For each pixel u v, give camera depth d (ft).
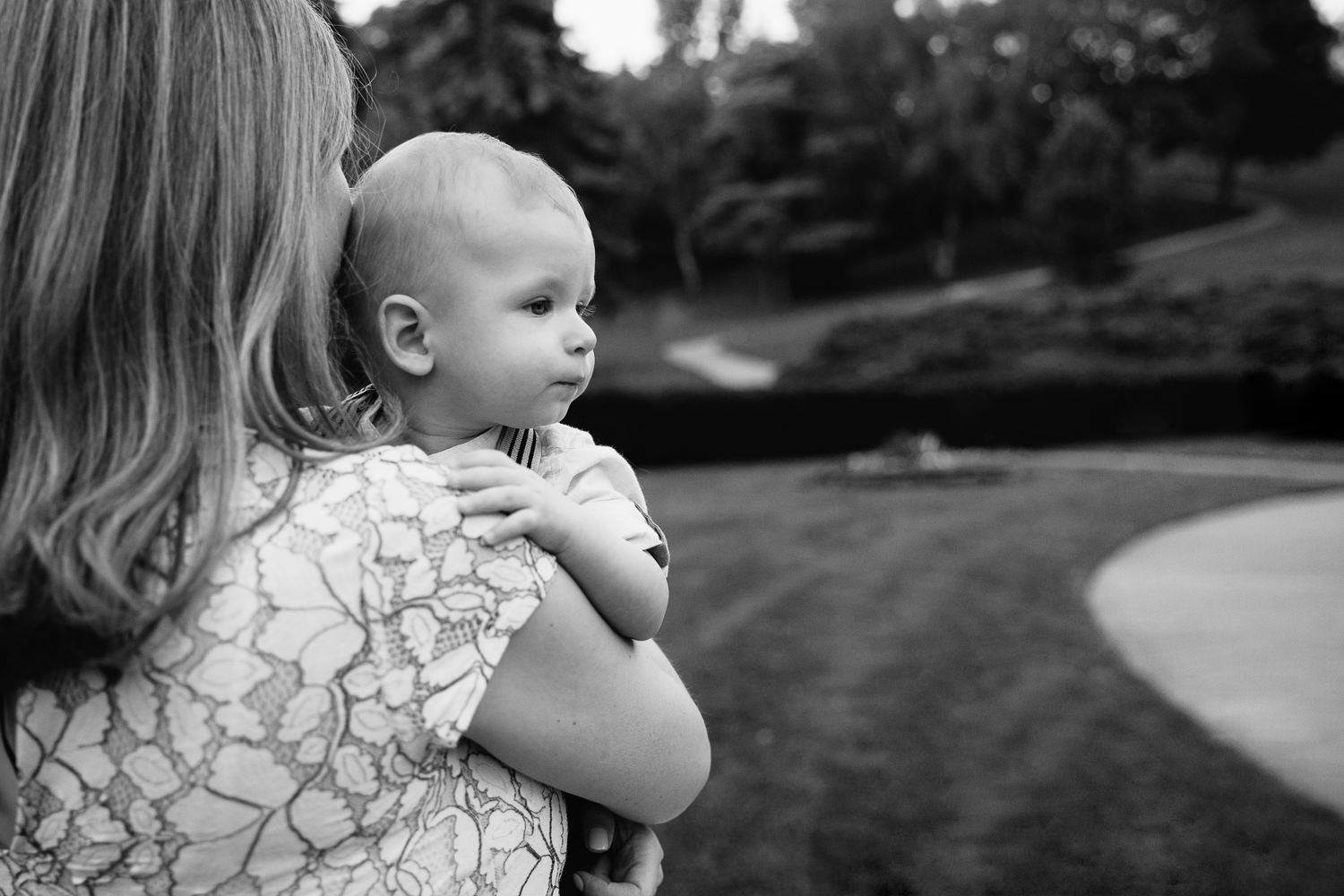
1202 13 161.27
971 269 157.28
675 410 72.49
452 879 3.04
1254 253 134.92
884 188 159.63
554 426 4.13
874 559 31.83
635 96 168.04
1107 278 121.08
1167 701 18.30
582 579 3.29
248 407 2.85
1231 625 24.02
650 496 53.62
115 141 2.79
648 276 172.76
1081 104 126.93
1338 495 43.24
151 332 2.81
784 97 159.74
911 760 15.60
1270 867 12.44
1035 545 33.73
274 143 3.01
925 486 51.75
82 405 2.78
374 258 3.76
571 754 3.25
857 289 160.97
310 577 2.80
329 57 3.35
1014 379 73.51
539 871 3.32
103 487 2.66
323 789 2.83
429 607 2.92
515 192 3.68
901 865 12.49
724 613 25.16
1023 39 159.22
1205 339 91.40
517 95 82.38
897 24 158.10
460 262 3.63
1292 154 169.78
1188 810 13.87
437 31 81.66
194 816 2.77
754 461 73.67
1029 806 13.99
